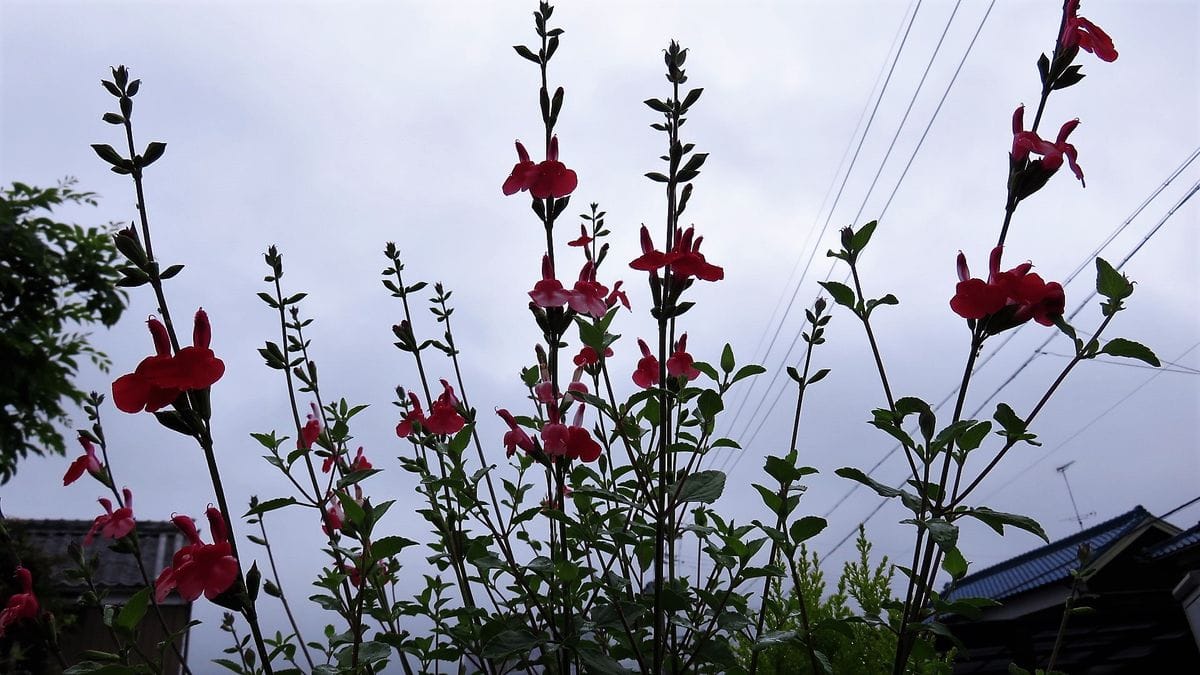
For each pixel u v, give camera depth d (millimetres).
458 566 475
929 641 376
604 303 444
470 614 447
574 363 524
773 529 382
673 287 413
